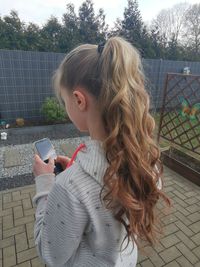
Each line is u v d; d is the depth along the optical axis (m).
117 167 0.57
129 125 0.58
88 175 0.58
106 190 0.58
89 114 0.63
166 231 2.42
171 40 15.84
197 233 2.42
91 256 0.73
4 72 5.66
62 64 0.66
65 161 1.02
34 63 5.98
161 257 2.11
